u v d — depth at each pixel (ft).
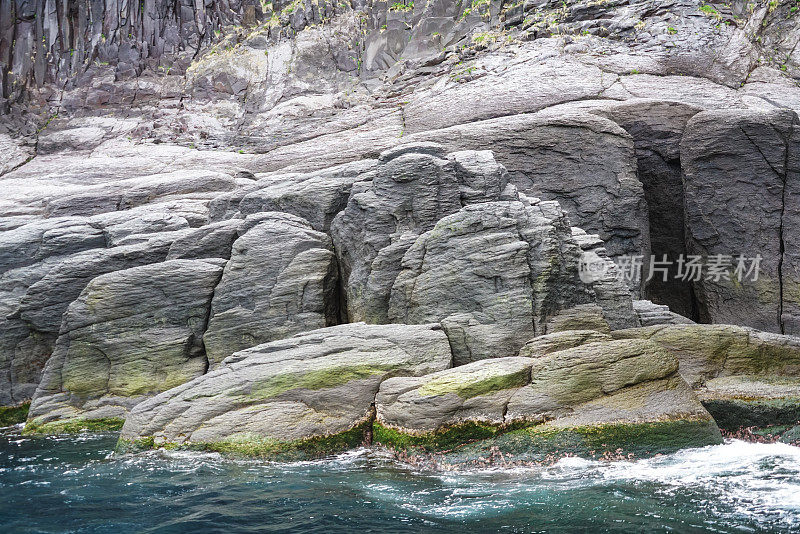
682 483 19.94
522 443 22.18
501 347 26.16
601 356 23.71
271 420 23.71
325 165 42.45
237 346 30.42
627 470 21.20
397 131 43.75
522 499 18.99
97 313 30.78
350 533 16.85
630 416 22.62
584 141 38.22
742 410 24.86
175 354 30.55
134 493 20.17
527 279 26.99
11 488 20.85
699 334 28.17
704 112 37.78
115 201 40.88
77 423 29.68
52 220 36.78
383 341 25.90
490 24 51.06
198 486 20.65
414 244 29.32
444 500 19.12
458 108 43.21
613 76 42.91
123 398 30.14
